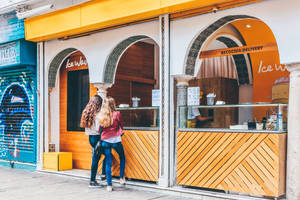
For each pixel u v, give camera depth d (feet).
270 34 27.45
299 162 17.16
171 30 21.83
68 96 30.96
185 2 19.38
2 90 34.55
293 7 17.13
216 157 19.97
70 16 25.73
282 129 18.54
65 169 29.09
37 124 30.32
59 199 20.06
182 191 20.77
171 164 21.93
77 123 30.45
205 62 32.48
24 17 28.78
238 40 28.78
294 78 17.42
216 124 23.58
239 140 19.16
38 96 30.14
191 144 20.99
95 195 21.11
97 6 23.94
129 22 24.02
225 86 29.58
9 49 31.07
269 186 18.01
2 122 34.42
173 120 22.12
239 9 18.99
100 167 25.54
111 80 26.37
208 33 21.67
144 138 23.04
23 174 28.73
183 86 22.18
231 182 19.34
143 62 32.99
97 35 26.03
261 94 28.66
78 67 30.19
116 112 22.41
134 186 23.08
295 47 17.06
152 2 20.93
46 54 29.91
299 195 17.16
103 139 22.13
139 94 32.40
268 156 18.10
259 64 28.81
